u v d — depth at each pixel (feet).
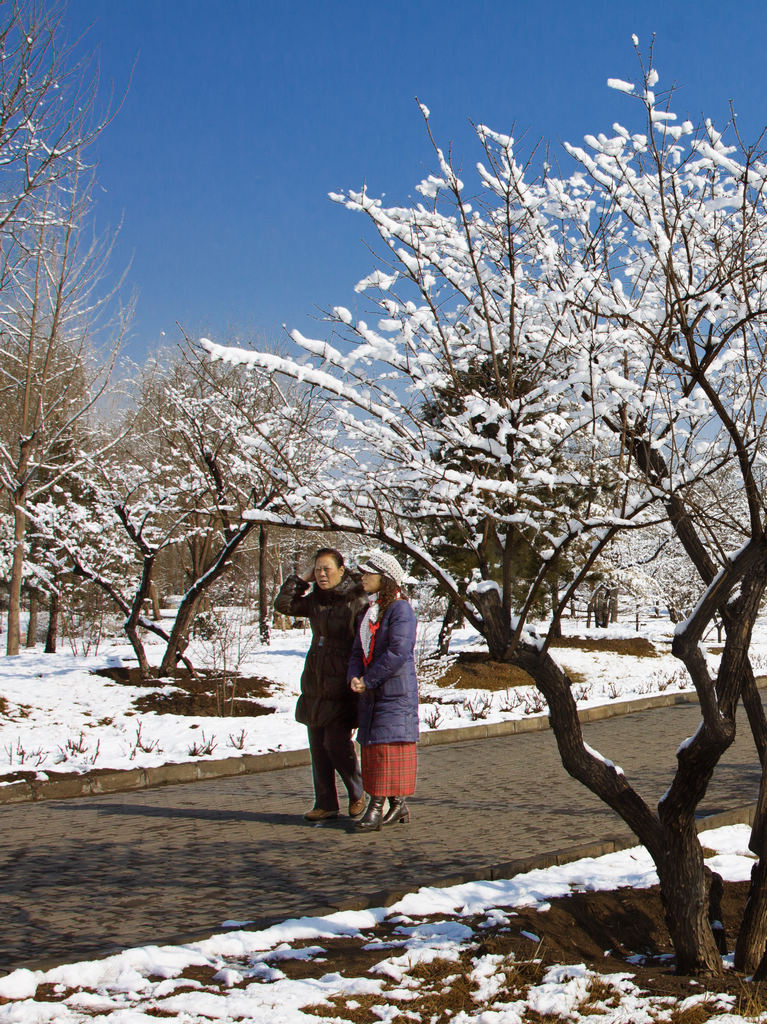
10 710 42.27
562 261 18.72
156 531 57.98
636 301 17.78
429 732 41.50
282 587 25.32
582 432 16.47
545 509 14.38
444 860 20.30
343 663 24.53
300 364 14.33
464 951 13.99
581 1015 11.79
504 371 17.37
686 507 16.49
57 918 16.49
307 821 24.70
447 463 16.30
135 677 49.80
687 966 14.32
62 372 72.13
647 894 17.47
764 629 109.70
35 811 28.19
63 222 61.98
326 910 16.25
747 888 18.19
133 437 68.23
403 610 23.66
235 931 15.07
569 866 19.21
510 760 35.83
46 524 61.26
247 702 46.57
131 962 13.69
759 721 15.76
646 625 108.88
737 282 16.26
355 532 14.55
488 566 15.14
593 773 14.53
